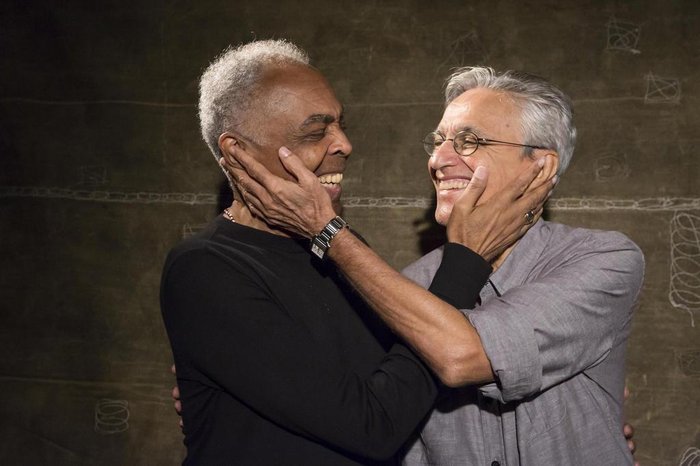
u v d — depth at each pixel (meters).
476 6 2.89
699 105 2.77
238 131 1.70
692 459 2.77
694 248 2.77
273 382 1.56
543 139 1.94
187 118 3.07
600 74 2.82
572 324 1.69
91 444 3.12
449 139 1.98
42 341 3.15
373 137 2.96
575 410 1.78
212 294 1.61
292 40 2.99
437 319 1.61
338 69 2.97
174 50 3.07
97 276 3.12
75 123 3.12
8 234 3.16
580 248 1.83
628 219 2.81
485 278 1.73
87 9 3.11
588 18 2.83
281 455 1.61
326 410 1.54
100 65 3.11
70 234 3.13
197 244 1.68
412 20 2.93
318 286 1.76
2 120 3.15
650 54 2.80
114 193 3.11
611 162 2.82
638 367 2.81
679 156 2.78
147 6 3.08
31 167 3.15
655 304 2.80
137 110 3.09
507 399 1.66
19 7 3.13
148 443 3.09
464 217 1.78
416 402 1.61
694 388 2.77
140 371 3.10
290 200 1.66
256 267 1.67
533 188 1.96
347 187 2.98
